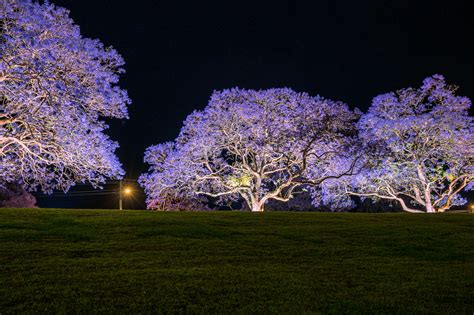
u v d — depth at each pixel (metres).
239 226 16.30
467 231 16.34
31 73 21.06
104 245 12.44
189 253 11.74
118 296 8.06
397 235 15.27
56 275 9.29
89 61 23.30
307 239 14.26
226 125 37.25
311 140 34.44
